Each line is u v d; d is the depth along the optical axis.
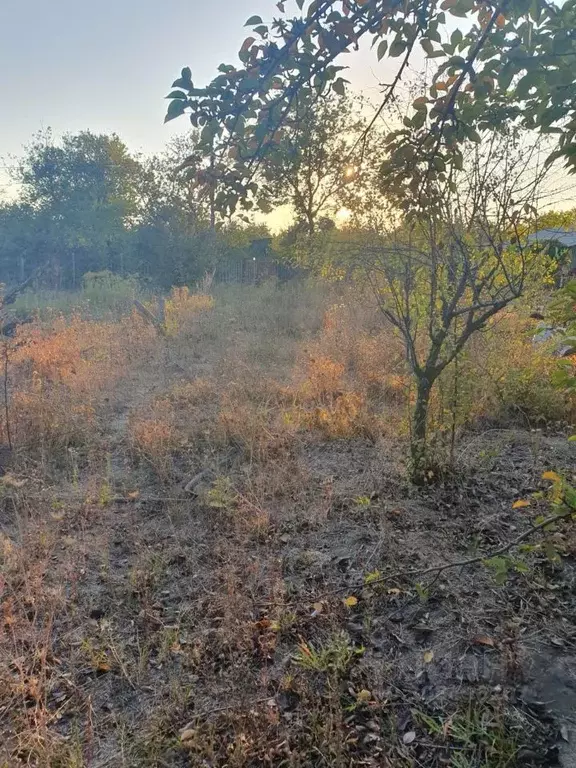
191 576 3.14
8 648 2.57
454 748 2.03
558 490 2.24
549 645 2.53
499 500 3.87
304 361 7.30
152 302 12.45
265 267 18.61
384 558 3.22
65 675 2.43
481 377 5.05
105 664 2.47
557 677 2.34
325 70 1.89
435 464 4.14
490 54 1.79
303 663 2.44
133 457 4.82
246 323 11.19
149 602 2.91
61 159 27.73
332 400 5.88
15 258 23.58
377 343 7.33
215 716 2.21
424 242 4.06
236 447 4.94
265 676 2.37
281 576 3.10
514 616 2.72
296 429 5.05
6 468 4.56
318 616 2.75
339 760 1.94
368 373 6.41
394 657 2.50
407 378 5.73
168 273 18.02
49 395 6.13
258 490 3.93
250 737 2.08
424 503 3.86
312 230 5.61
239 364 7.44
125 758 2.04
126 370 7.75
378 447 4.75
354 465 4.50
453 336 4.11
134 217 25.73
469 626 2.66
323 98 2.00
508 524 3.55
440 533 3.47
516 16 1.67
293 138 2.11
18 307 12.80
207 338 10.08
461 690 2.30
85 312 12.42
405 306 4.28
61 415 5.44
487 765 1.94
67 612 2.83
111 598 2.95
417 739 2.08
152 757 2.02
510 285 3.55
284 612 2.76
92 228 24.48
